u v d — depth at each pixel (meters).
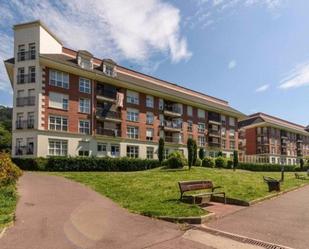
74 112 36.41
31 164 30.67
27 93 33.91
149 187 15.94
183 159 32.22
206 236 7.78
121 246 6.95
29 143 33.09
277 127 79.88
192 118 54.19
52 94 34.59
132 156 43.25
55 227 8.38
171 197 12.93
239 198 13.25
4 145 52.59
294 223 9.51
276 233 8.27
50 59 33.53
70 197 13.10
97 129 38.94
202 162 41.72
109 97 40.72
